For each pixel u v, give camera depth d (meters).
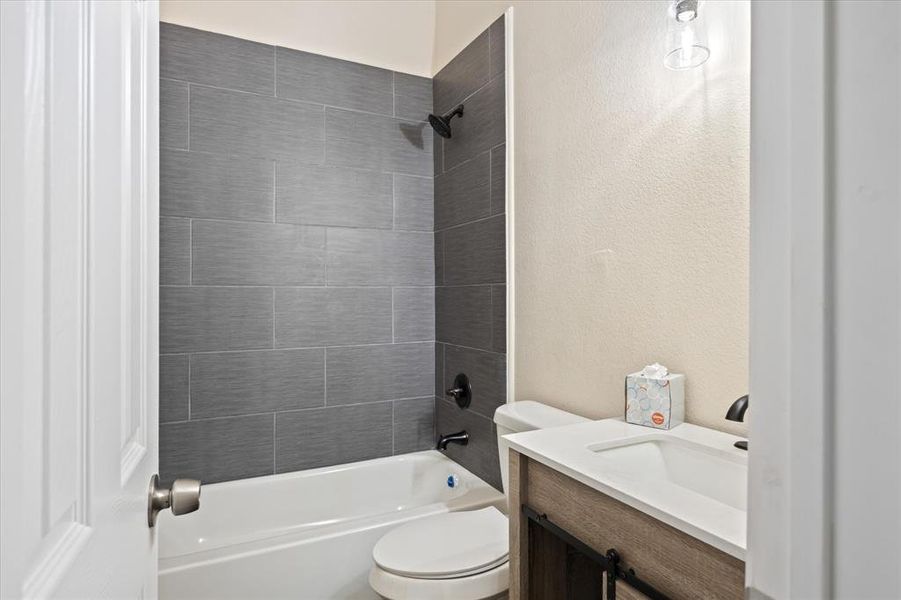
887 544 0.24
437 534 1.59
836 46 0.26
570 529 1.04
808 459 0.28
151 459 0.76
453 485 2.27
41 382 0.36
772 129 0.30
